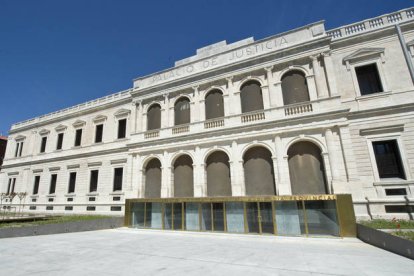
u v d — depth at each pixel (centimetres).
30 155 3656
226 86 2388
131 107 2939
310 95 2011
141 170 2559
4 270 816
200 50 2806
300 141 1950
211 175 2233
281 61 2161
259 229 1587
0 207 3681
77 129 3359
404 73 1806
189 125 2403
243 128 2097
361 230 1338
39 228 1666
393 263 855
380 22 1975
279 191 1875
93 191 2964
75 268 837
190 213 1839
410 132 1691
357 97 1891
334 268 808
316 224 1459
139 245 1271
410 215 1556
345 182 1720
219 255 1020
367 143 1789
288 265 852
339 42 2041
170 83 2631
